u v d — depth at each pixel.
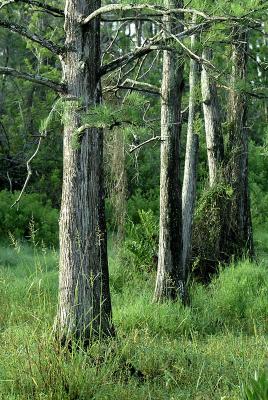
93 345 7.05
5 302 10.57
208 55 10.55
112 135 11.09
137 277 13.58
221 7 6.17
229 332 9.57
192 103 12.28
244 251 15.12
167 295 11.16
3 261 15.73
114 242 14.79
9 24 7.01
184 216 12.41
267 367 6.77
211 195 15.03
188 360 7.51
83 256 7.31
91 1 7.30
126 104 6.45
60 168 24.64
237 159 15.31
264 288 11.88
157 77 18.19
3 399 6.07
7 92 25.89
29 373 6.45
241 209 15.30
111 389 6.36
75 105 6.66
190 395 6.46
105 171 12.42
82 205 7.31
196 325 10.20
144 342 7.98
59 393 6.23
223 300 11.48
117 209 13.13
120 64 7.40
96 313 7.37
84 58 7.24
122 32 16.31
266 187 29.42
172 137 11.05
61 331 7.27
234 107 15.44
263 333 9.86
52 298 11.23
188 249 12.48
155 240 14.41
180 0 8.47
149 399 6.24
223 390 6.58
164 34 7.82
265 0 6.21
